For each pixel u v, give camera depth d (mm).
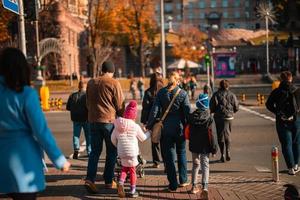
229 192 8320
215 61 68000
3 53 4391
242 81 65250
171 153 8258
